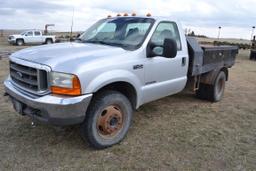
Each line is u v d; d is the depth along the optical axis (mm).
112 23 4840
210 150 3924
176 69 4875
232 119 5348
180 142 4145
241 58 21344
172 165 3465
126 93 4160
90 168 3328
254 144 4207
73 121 3342
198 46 5570
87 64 3383
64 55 3555
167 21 4770
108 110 3773
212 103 6441
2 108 5312
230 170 3414
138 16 4762
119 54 3850
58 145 3873
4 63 11734
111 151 3777
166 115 5379
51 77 3266
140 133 4410
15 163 3355
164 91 4723
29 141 3957
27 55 3717
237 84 9312
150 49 4234
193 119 5223
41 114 3375
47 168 3287
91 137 3643
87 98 3346
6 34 55594
